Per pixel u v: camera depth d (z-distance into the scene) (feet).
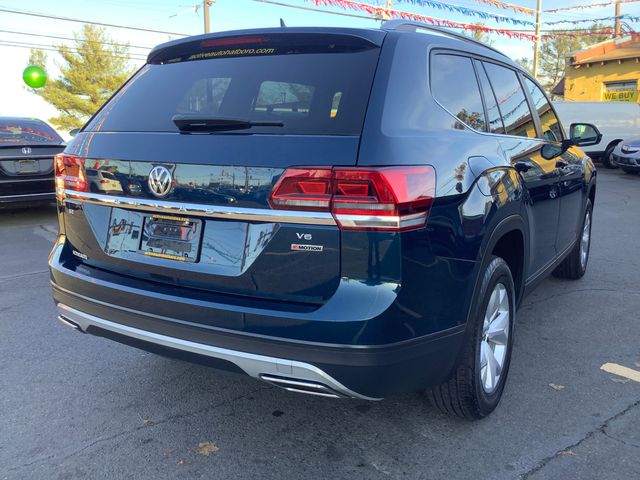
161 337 8.45
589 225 19.02
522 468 8.79
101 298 9.09
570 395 11.05
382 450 9.32
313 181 7.39
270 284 7.77
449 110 9.37
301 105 8.25
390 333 7.36
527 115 13.32
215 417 10.36
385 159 7.38
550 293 17.34
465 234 8.44
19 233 26.78
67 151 10.13
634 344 13.53
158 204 8.61
